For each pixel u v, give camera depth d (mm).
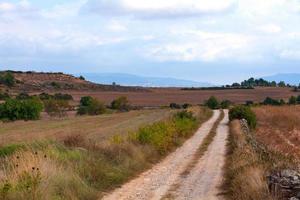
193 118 54094
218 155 26938
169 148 28938
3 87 156625
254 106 96375
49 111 80750
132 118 62531
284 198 11812
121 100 103562
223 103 114750
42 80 184125
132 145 22750
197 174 20141
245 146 24141
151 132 26969
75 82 193500
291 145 33812
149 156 24016
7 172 13789
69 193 13477
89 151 19094
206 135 40438
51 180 13656
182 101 142500
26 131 44688
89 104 90750
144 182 18000
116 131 37719
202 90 185500
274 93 167625
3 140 28109
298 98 129625
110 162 19250
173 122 37844
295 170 13383
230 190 15688
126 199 14914
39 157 14898
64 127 50188
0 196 11883
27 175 13039
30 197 12078
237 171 17234
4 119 67625
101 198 14945
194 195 15602
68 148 18672
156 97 154875
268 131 47156
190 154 27500
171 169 21594
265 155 17969
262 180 13375
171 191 16328
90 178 16297
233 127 45375
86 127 48812
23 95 124625
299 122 57000
